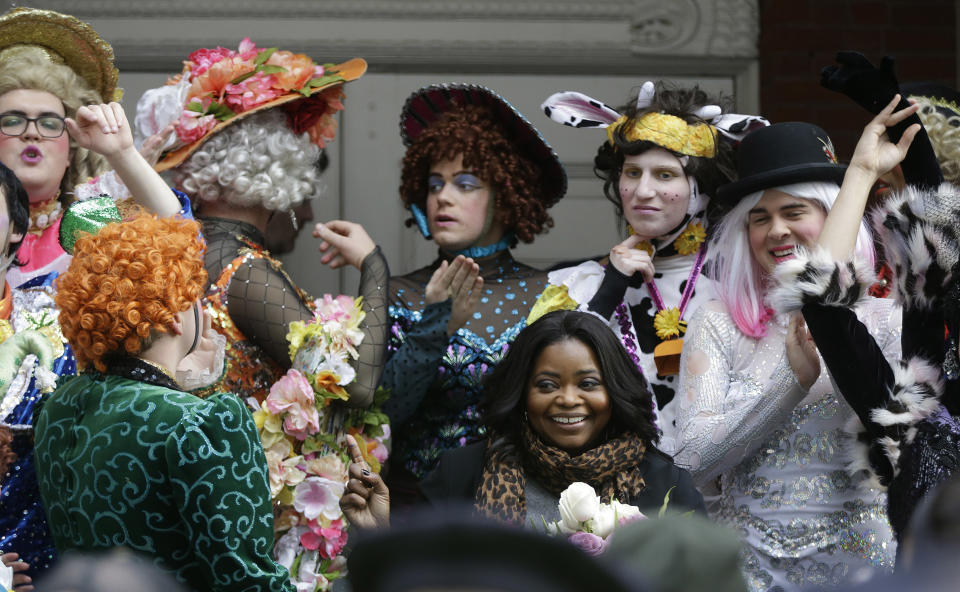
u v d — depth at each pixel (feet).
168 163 19.15
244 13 31.42
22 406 15.72
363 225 31.68
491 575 4.55
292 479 17.34
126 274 12.96
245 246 18.43
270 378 17.98
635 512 13.47
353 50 31.58
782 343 17.28
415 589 4.58
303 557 17.65
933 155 16.47
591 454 15.30
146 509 12.53
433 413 19.36
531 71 32.17
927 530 5.08
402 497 19.48
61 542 13.15
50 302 17.17
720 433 16.43
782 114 31.78
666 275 20.34
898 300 15.60
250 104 19.17
